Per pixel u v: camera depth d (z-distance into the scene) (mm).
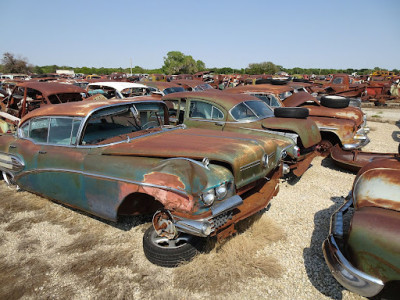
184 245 3107
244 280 2990
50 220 4207
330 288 2896
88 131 3836
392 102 19922
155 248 3133
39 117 4273
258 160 3518
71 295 2826
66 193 3887
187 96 6402
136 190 3088
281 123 5582
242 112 5977
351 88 16188
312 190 5355
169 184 2867
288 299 2768
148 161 3285
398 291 2465
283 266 3217
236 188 3262
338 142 6867
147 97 4789
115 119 4098
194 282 2904
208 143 3629
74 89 8797
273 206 4660
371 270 2250
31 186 4375
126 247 3547
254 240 3576
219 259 3211
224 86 21953
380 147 8570
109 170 3355
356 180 3123
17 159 4391
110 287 2908
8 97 9062
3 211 4480
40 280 3014
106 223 4082
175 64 59969
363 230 2289
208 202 2807
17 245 3635
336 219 2859
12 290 2873
